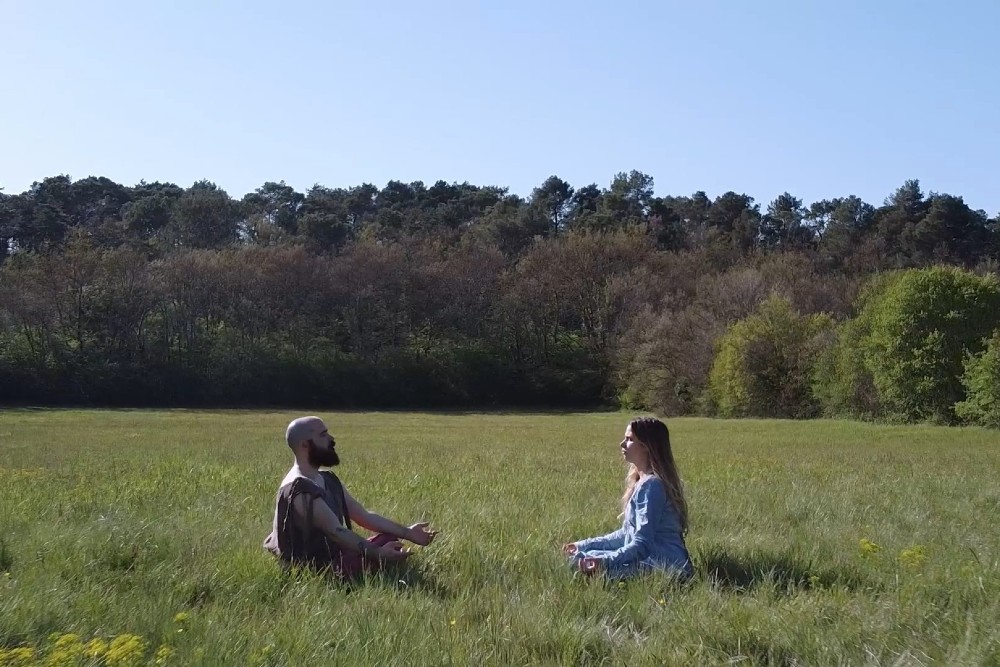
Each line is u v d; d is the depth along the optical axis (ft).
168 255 300.81
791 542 25.09
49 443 99.40
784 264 256.11
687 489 39.55
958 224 310.04
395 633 15.71
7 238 338.95
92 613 17.02
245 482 41.57
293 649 14.96
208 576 19.86
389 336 298.56
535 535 25.46
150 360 270.05
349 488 38.34
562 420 206.90
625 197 411.75
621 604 18.08
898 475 50.42
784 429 130.52
